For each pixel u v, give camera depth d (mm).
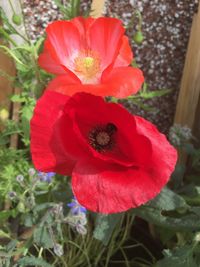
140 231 265
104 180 148
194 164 240
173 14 243
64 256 238
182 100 256
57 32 171
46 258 244
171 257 195
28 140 238
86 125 160
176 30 248
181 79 258
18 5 234
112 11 244
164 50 255
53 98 148
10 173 234
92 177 149
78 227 181
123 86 168
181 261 193
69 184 223
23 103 255
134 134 143
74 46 178
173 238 249
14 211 233
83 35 177
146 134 152
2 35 227
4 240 232
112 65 165
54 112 148
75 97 144
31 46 211
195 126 267
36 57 209
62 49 176
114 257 255
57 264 242
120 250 257
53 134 150
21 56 224
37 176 192
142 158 145
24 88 233
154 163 149
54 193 214
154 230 256
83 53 179
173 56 256
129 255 256
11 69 248
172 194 191
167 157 151
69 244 240
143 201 147
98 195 148
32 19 243
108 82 169
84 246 228
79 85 166
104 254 253
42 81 220
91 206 148
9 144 264
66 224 236
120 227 237
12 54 209
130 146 151
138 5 241
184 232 215
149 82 266
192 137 252
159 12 243
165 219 197
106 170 149
